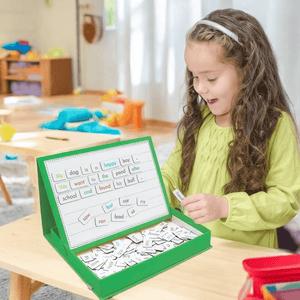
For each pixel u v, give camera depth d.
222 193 0.86
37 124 3.94
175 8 3.79
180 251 0.61
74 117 2.86
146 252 0.61
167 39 3.95
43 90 5.82
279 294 0.44
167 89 4.06
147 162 0.69
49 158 0.59
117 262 0.58
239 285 0.55
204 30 0.71
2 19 6.12
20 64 6.06
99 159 0.64
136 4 4.15
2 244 0.67
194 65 0.72
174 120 4.07
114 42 5.27
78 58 5.81
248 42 0.73
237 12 0.77
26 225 0.74
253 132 0.77
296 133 0.83
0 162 2.88
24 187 2.43
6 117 2.85
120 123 4.05
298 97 2.61
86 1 5.48
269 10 2.66
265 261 0.47
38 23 6.32
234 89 0.75
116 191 0.64
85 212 0.60
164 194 0.70
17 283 0.74
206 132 0.90
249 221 0.69
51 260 0.62
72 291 0.55
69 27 5.93
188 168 0.92
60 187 0.59
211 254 0.64
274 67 0.82
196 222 0.66
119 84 4.78
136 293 0.53
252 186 0.79
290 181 0.77
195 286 0.55
